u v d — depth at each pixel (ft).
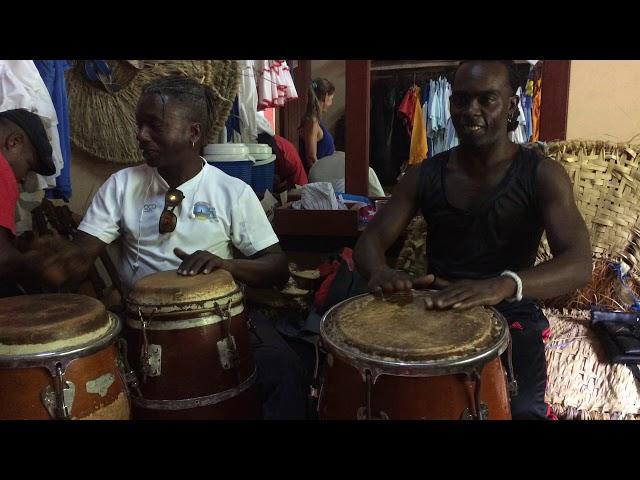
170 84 5.02
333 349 3.34
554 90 7.55
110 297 7.06
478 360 3.13
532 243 4.86
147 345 3.99
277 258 5.25
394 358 3.13
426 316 3.66
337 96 13.32
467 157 4.76
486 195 4.66
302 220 6.75
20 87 5.52
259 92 8.47
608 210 5.68
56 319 3.56
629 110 8.15
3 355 3.32
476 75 4.38
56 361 3.35
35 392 3.35
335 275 6.12
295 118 11.92
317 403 3.85
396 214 5.08
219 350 4.08
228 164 6.80
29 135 5.38
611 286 5.67
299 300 6.42
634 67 7.98
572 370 4.78
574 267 4.18
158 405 4.02
